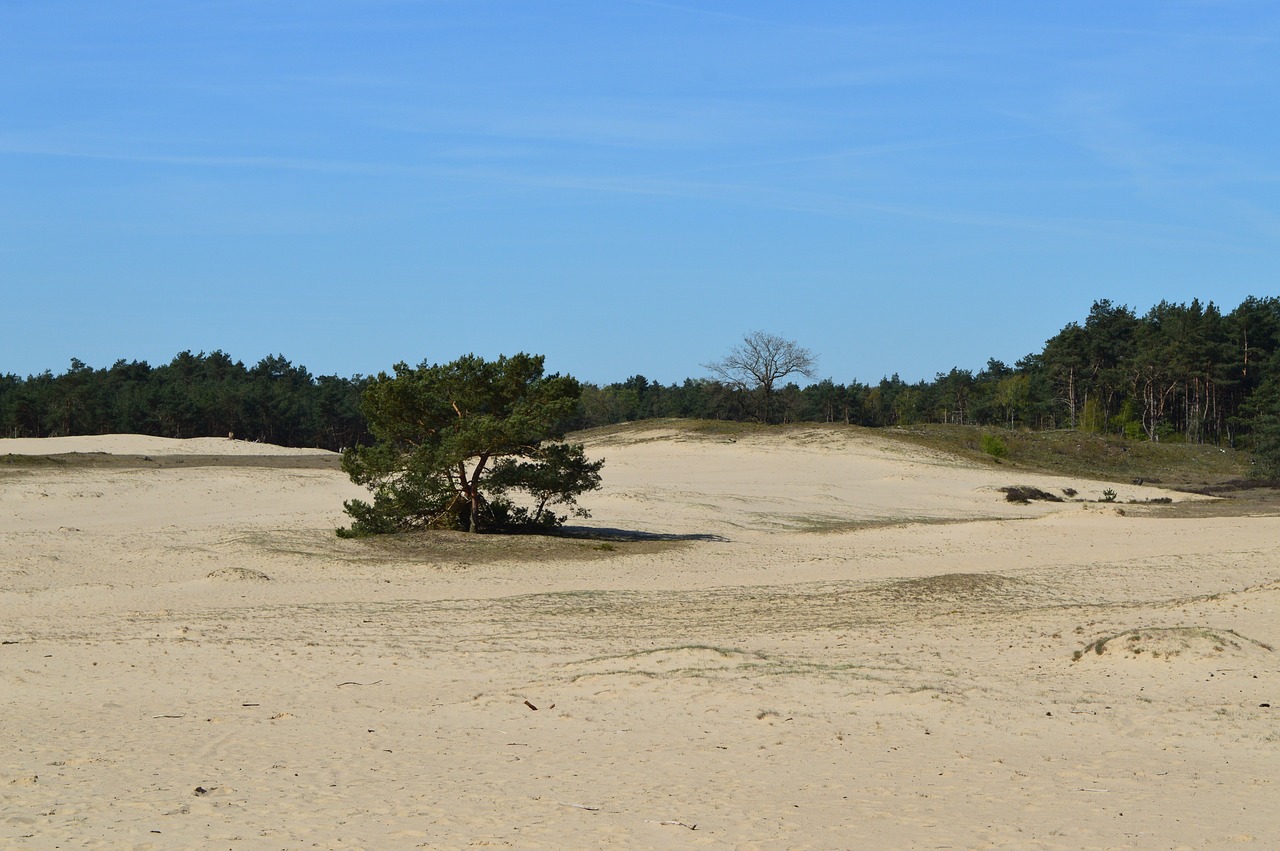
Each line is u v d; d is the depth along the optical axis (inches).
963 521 1830.7
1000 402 5570.9
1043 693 539.2
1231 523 1638.8
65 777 430.9
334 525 1592.0
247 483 2209.6
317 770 439.8
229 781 421.7
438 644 780.0
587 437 3855.8
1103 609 786.8
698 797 385.4
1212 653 585.9
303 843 335.9
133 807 381.1
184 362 6958.7
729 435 3587.6
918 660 634.8
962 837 328.8
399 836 342.3
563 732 509.0
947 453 3275.1
